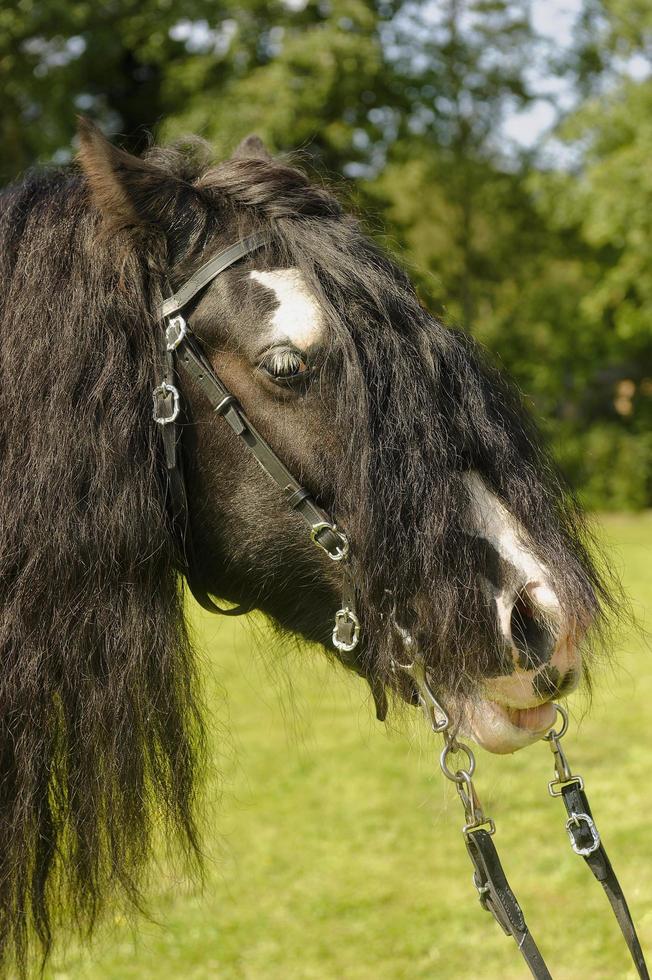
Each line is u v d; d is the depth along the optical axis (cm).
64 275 189
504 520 173
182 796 191
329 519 179
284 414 180
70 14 1364
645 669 673
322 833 411
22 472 183
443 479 172
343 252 185
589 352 1831
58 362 184
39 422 183
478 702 175
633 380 1877
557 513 185
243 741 530
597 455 1678
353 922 343
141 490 183
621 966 313
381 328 179
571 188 1628
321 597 189
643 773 470
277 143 1405
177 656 191
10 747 182
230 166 199
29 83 1410
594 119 1597
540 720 178
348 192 233
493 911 179
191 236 188
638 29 1611
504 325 1836
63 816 186
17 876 184
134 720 184
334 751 513
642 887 357
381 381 175
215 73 1497
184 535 192
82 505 182
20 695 180
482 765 484
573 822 187
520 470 177
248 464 183
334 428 177
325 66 1397
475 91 1669
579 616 167
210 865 380
